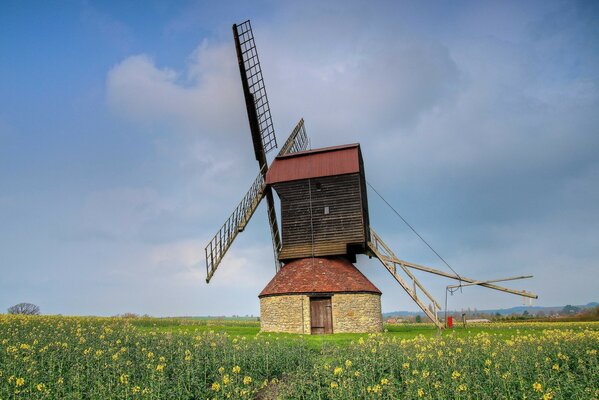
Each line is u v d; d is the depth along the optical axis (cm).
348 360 2000
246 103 4575
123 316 4791
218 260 4131
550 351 2116
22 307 7994
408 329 4222
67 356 2062
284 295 3816
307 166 4397
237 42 4534
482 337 2391
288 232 4309
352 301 3778
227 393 1661
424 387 1733
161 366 1744
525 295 4025
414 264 4247
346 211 4212
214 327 4219
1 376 1720
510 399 1653
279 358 2178
